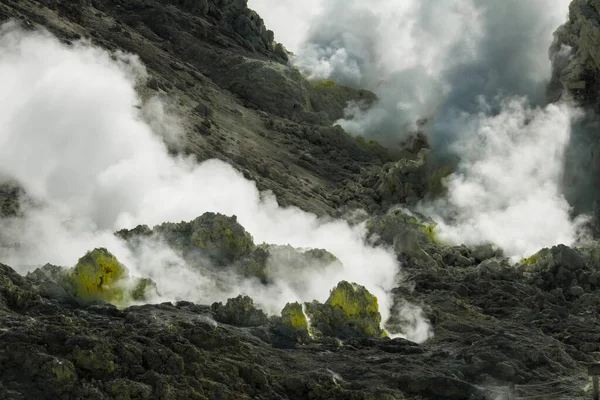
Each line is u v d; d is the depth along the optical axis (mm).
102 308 14969
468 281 22406
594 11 28297
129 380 11836
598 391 13828
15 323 12969
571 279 23000
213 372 12766
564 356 16312
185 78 35250
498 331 17828
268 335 15469
